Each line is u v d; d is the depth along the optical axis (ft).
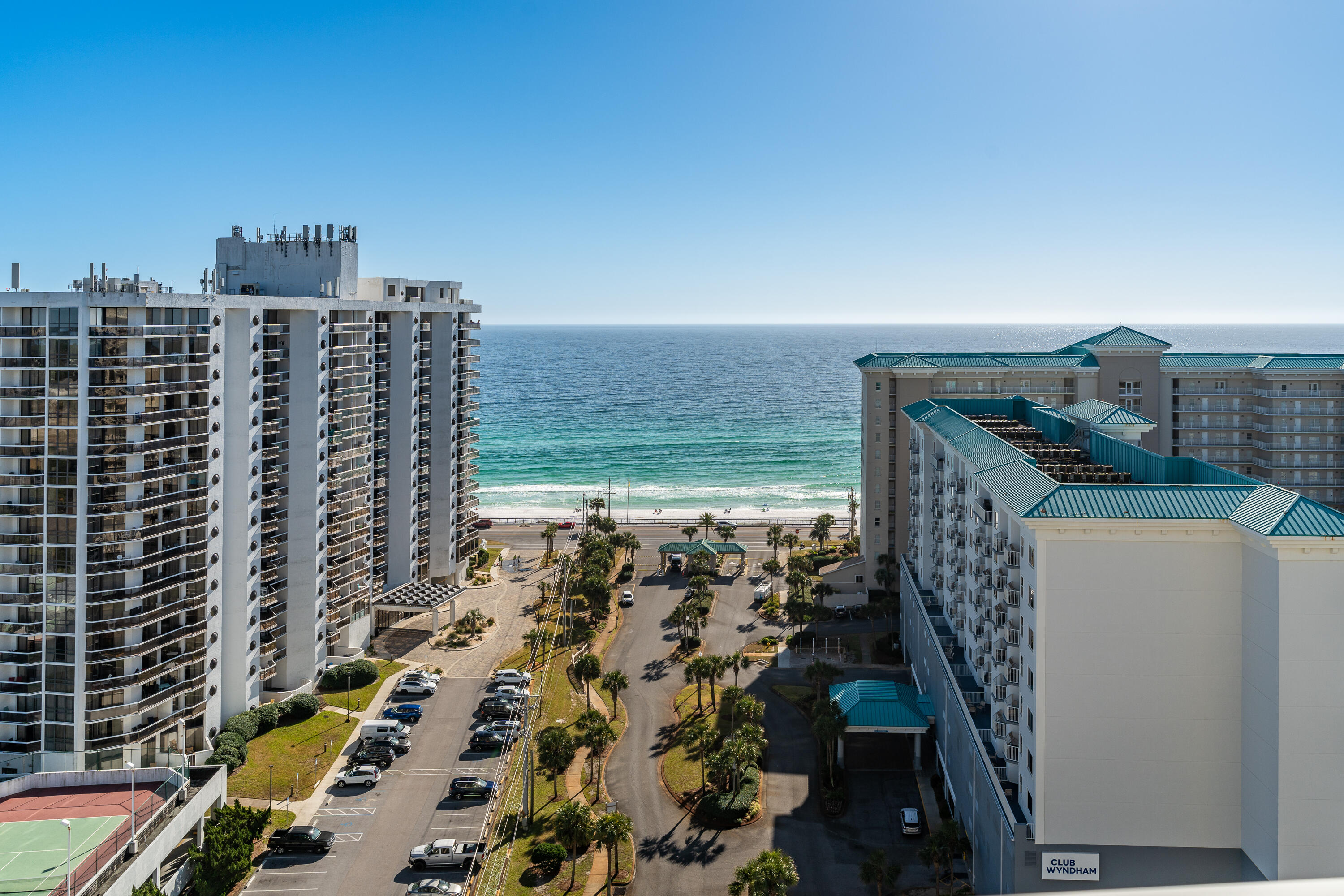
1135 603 196.95
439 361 461.37
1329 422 462.19
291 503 345.92
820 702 314.14
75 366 269.23
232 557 315.17
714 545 553.64
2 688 272.31
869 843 261.03
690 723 336.90
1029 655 211.61
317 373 346.74
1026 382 481.46
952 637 310.04
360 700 352.28
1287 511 181.68
